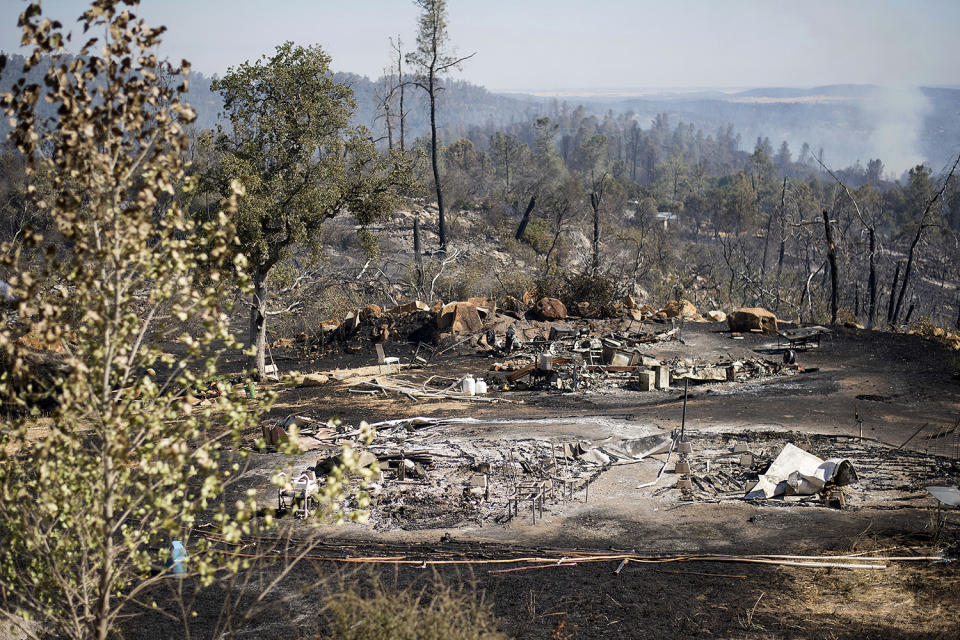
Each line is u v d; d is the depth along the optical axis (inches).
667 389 1142.3
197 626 408.5
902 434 823.1
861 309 3164.4
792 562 496.4
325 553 534.6
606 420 928.3
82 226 245.6
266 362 1504.7
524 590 467.5
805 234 3361.2
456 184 4153.5
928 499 621.6
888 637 373.1
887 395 1014.4
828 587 453.4
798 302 2837.1
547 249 3371.1
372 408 1044.5
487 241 3437.5
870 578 460.1
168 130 249.3
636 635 399.9
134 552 278.2
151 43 244.2
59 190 250.7
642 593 458.9
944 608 397.7
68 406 245.8
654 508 637.3
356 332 1659.7
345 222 3206.2
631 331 1551.4
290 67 1196.5
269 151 1231.5
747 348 1422.2
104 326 247.4
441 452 792.9
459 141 7239.2
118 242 248.8
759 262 4370.1
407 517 625.0
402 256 3048.7
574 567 509.0
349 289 2332.7
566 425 906.7
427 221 3516.2
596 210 2800.2
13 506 266.5
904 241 5393.7
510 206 4785.9
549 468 745.0
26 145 235.9
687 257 4510.3
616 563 516.1
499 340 1483.8
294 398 1117.7
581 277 1796.3
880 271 3489.2
